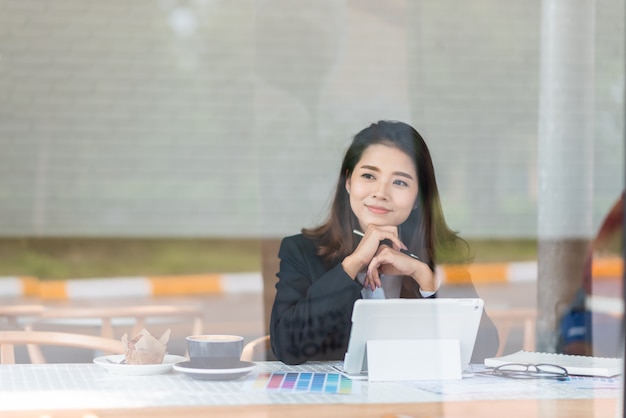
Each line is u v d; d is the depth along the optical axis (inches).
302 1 186.9
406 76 179.6
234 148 193.6
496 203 165.5
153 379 46.9
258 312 144.1
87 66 192.1
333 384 45.8
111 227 192.1
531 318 88.8
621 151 102.0
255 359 63.2
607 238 96.0
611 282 90.6
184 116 196.1
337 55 183.0
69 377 47.1
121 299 165.2
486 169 170.6
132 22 194.5
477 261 146.3
